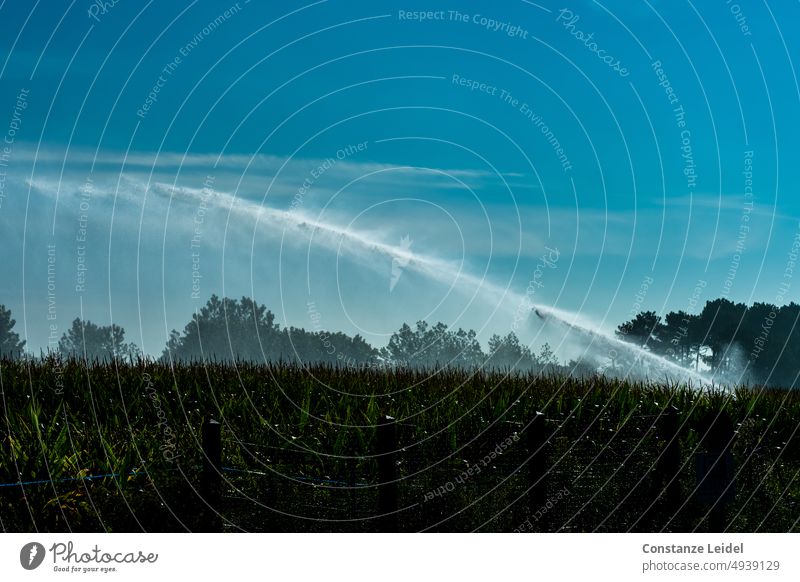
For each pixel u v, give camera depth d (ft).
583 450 40.47
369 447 38.17
